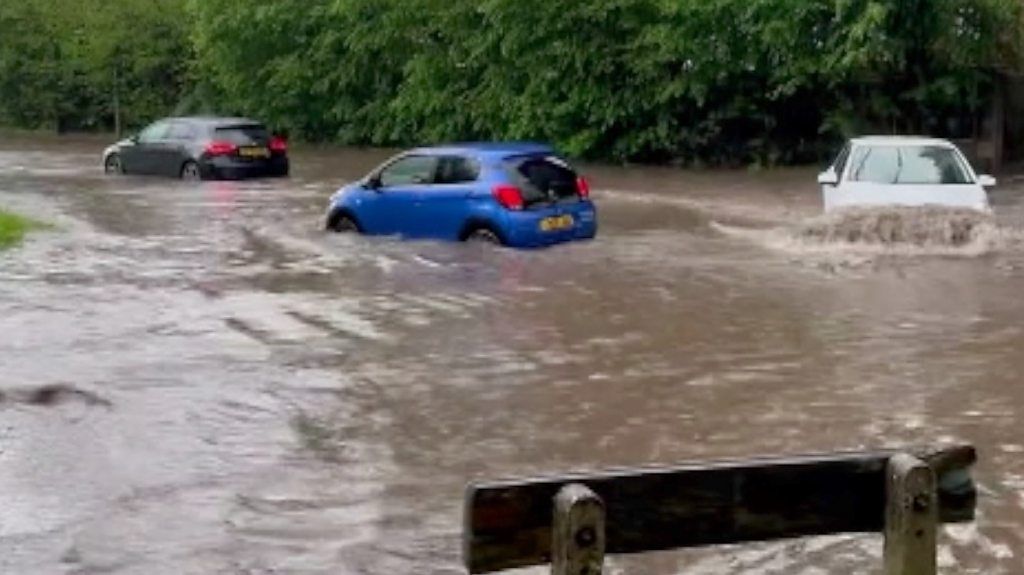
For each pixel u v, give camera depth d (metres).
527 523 4.21
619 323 12.72
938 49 28.55
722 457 8.21
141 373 10.75
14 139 47.66
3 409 9.62
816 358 11.05
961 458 4.63
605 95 32.34
